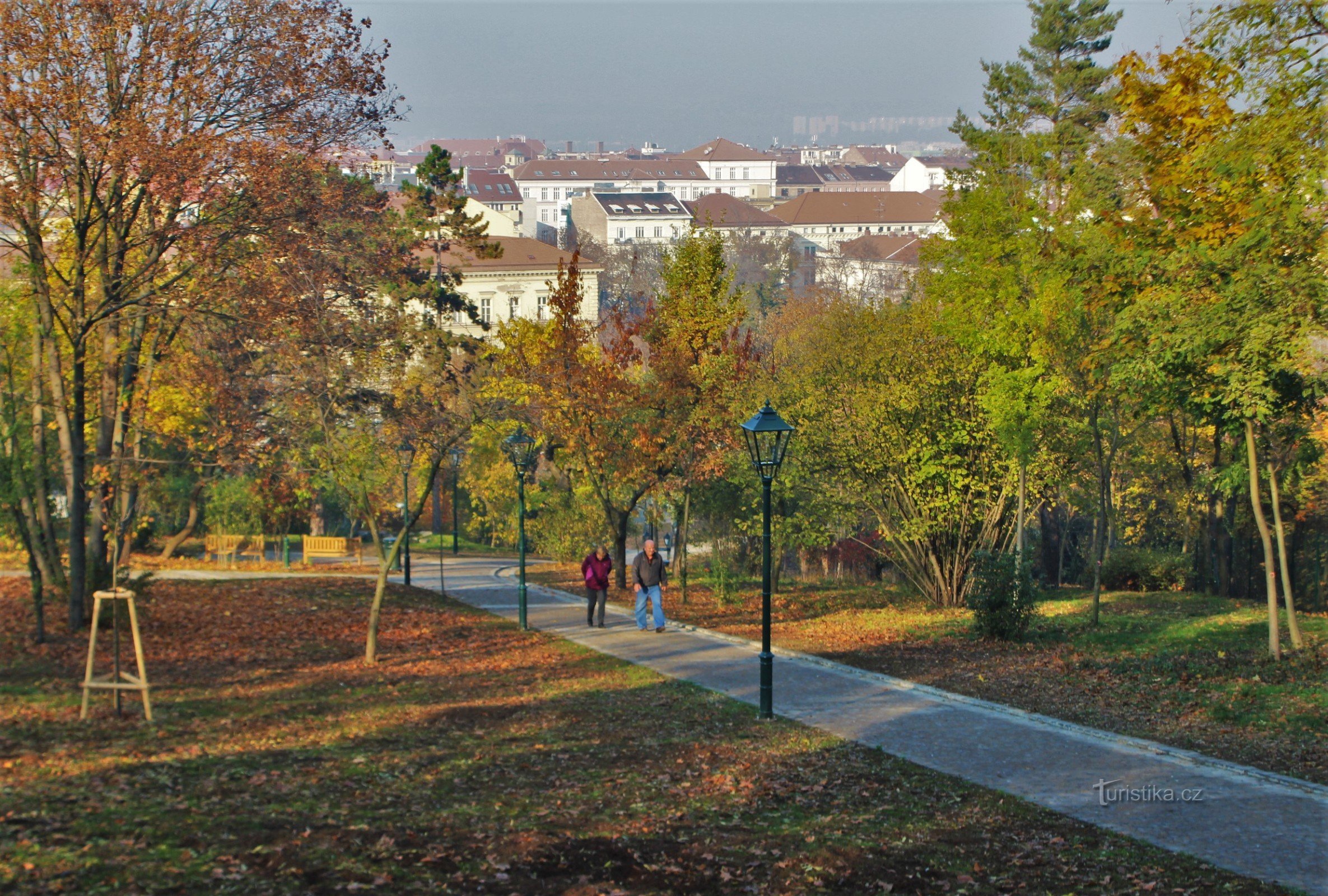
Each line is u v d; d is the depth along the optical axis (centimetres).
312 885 725
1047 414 2433
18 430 1794
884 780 1154
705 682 1717
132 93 1764
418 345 1931
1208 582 3194
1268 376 1670
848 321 2781
